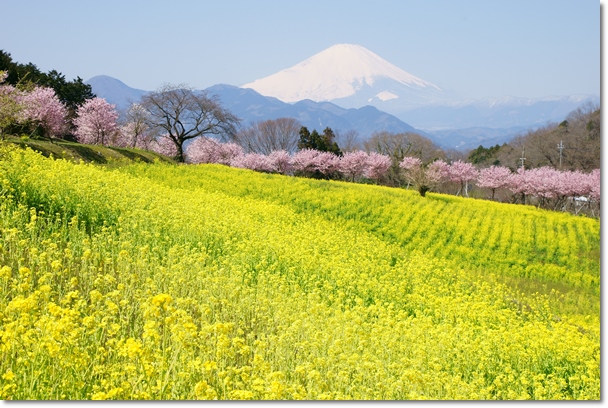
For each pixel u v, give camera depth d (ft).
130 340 18.65
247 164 238.48
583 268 87.35
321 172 265.13
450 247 90.27
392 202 117.91
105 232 43.50
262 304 34.94
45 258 34.01
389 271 59.82
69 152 111.55
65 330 19.22
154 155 147.84
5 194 47.93
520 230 106.52
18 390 18.38
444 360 31.81
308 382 23.90
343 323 33.24
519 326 47.88
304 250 55.52
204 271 37.09
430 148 321.93
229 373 21.57
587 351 34.91
